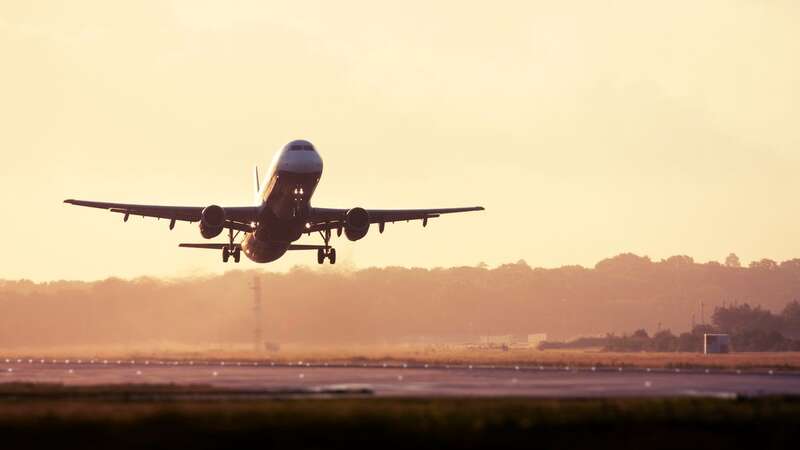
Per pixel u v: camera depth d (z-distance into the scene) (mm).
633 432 165750
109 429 162875
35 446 157250
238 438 158625
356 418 167875
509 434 161125
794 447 164000
